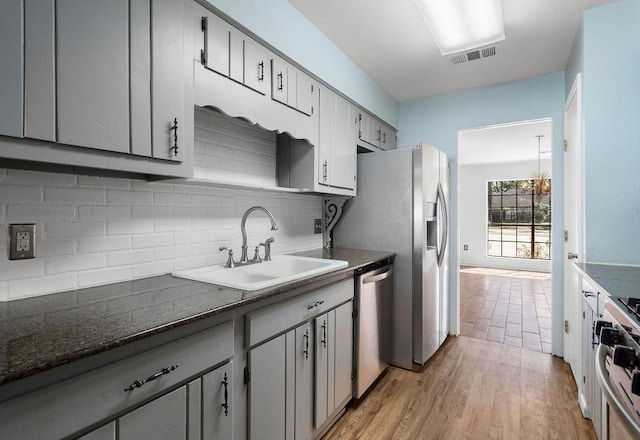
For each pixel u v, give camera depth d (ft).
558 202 9.00
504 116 9.78
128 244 4.77
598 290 4.80
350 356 6.48
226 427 3.77
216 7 4.57
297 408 4.97
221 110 4.77
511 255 24.29
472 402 6.73
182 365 3.28
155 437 3.04
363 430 5.85
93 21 3.25
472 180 25.31
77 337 2.68
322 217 9.25
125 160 3.57
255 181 6.93
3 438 2.15
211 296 3.98
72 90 3.11
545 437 5.65
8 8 2.71
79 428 2.52
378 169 8.64
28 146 2.88
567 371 8.07
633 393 2.64
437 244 9.11
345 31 7.06
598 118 6.45
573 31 7.13
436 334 9.06
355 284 6.72
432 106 10.91
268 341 4.42
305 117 6.63
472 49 7.55
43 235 3.94
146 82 3.70
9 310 3.39
